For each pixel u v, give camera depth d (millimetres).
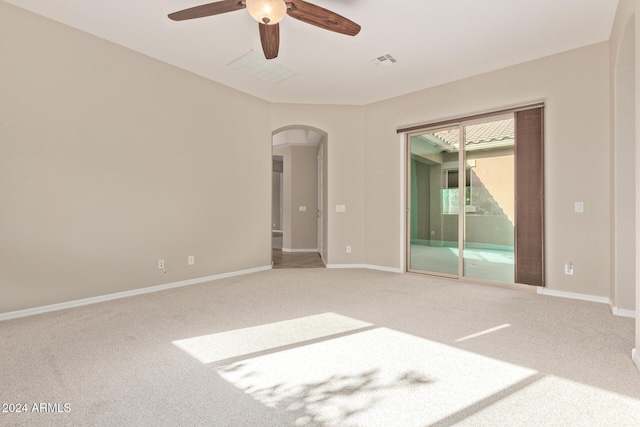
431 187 4926
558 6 2941
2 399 1657
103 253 3516
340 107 5602
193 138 4352
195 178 4375
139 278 3812
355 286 4207
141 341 2414
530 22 3189
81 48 3350
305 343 2387
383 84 4727
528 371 1969
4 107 2889
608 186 3467
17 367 2000
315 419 1509
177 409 1579
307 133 7516
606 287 3469
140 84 3816
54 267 3178
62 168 3223
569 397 1695
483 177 4387
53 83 3162
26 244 3016
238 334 2559
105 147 3523
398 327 2715
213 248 4605
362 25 3256
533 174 3934
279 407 1600
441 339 2459
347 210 5621
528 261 3967
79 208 3338
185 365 2039
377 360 2113
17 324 2773
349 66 4164
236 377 1892
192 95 4340
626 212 3027
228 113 4797
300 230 8320
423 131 4965
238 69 4258
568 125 3707
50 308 3148
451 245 4730
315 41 3568
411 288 4094
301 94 5141
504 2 2885
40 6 2967
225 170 4758
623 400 1667
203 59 3990
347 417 1523
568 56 3719
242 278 4707
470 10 3008
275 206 13211
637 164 2004
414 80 4586
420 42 3576
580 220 3629
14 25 2943
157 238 3980
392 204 5266
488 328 2691
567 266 3697
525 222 3992
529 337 2498
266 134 5363
